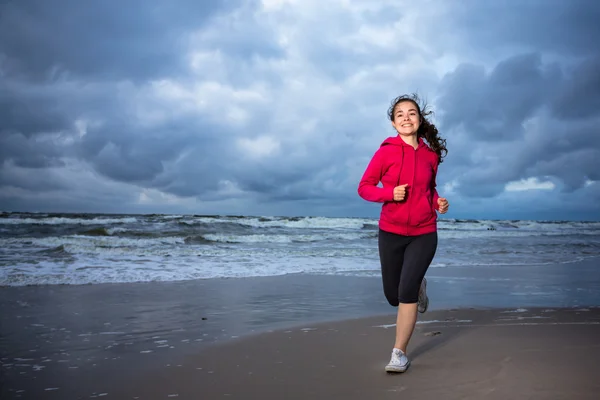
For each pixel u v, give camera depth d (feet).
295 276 28.17
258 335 13.67
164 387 9.11
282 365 10.49
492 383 8.52
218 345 12.48
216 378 9.62
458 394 8.07
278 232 77.97
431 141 10.65
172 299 20.15
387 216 9.93
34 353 11.73
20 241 47.14
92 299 19.92
